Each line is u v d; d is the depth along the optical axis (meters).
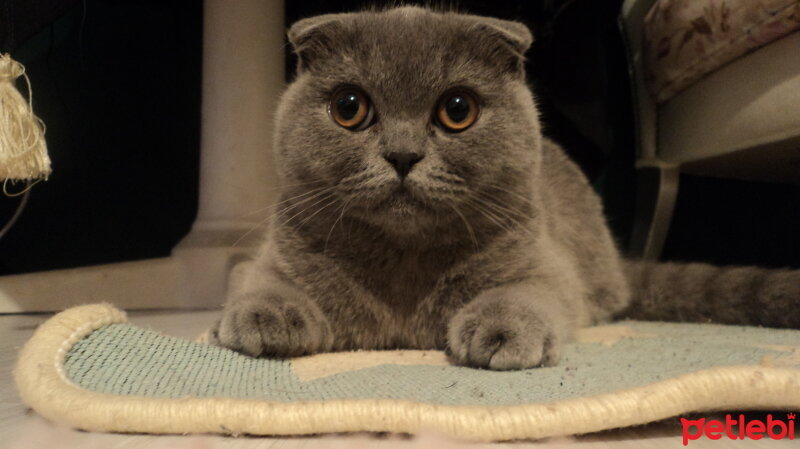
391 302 0.33
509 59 0.33
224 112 0.57
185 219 0.72
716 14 0.46
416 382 0.25
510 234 0.33
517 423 0.20
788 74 0.42
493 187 0.32
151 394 0.22
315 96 0.32
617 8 0.62
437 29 0.31
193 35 0.71
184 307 0.57
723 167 0.57
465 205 0.31
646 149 0.58
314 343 0.30
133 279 0.56
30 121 0.39
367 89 0.31
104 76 0.68
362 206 0.31
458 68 0.31
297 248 0.34
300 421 0.20
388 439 0.20
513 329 0.28
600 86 0.65
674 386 0.21
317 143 0.32
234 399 0.21
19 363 0.24
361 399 0.21
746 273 0.43
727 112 0.48
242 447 0.20
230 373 0.25
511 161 0.32
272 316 0.29
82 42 0.65
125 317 0.29
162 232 0.71
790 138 0.44
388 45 0.31
